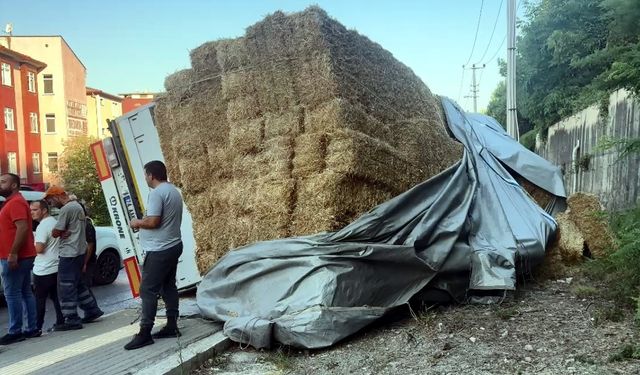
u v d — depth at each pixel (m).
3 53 33.69
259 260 5.37
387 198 5.92
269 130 5.99
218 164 6.57
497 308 5.48
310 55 5.70
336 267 4.97
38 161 37.53
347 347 4.65
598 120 12.29
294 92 5.85
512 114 15.85
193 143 6.79
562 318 4.94
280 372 4.23
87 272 7.14
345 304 4.84
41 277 6.21
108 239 10.63
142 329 4.83
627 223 5.54
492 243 6.38
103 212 28.69
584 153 13.57
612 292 5.44
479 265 5.91
